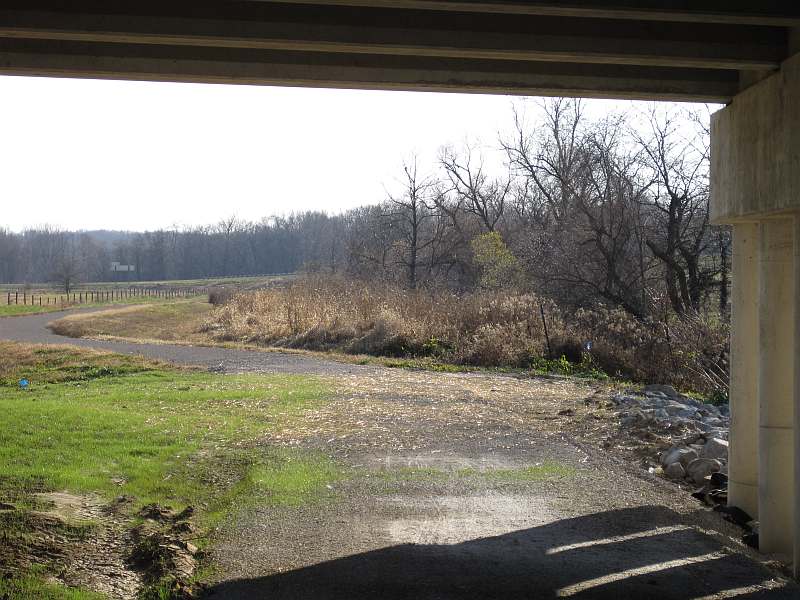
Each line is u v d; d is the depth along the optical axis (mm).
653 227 30047
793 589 5672
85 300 72562
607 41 6211
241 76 6836
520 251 35938
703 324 20078
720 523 7285
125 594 5414
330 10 5883
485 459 9523
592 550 6375
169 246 137250
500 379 18109
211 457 9500
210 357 23328
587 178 33688
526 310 24125
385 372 19438
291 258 124562
